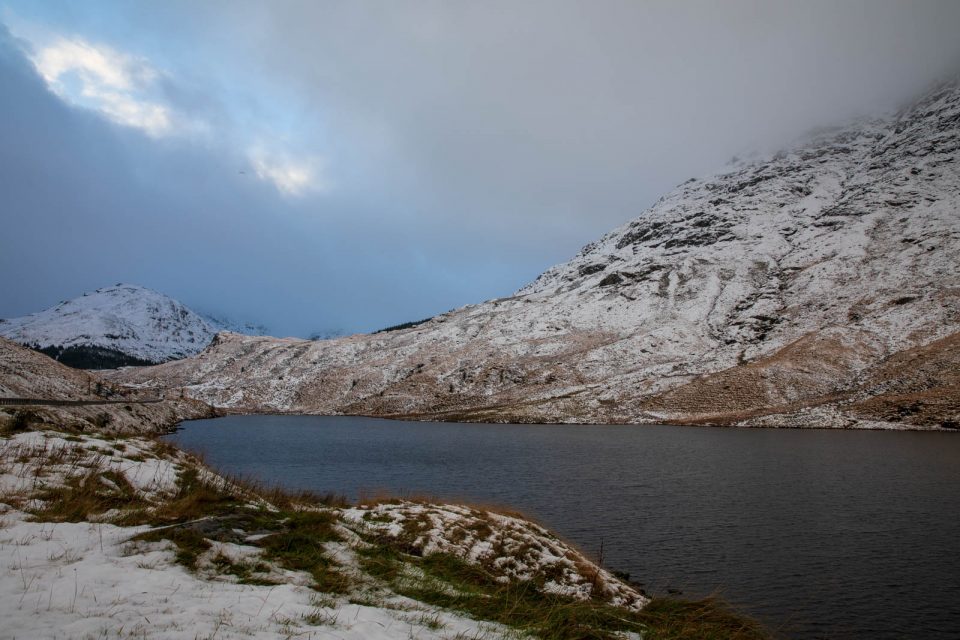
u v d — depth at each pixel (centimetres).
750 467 5028
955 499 3522
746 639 1239
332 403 16525
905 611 1884
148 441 2052
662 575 2222
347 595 1016
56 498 1272
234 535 1195
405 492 3856
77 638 640
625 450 6550
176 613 766
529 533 1908
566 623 1094
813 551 2520
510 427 10756
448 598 1128
